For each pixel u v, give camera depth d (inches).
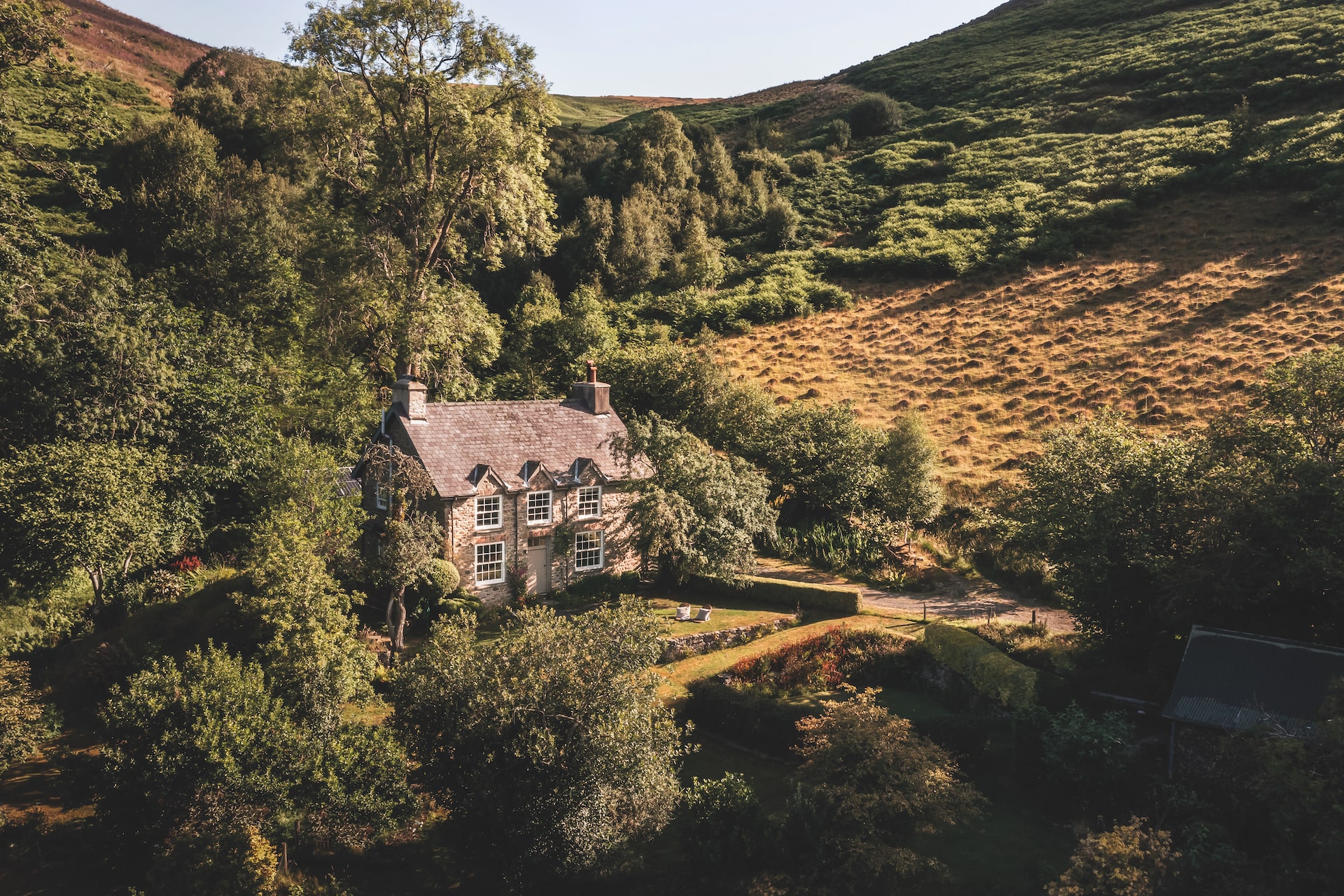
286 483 1270.9
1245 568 888.3
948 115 4234.7
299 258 2113.7
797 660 1139.3
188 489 1343.5
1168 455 1013.8
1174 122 3309.5
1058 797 820.0
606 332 2288.4
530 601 1331.2
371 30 1528.1
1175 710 803.4
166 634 1133.1
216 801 735.7
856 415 2127.2
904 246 3029.0
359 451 1604.3
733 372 2455.7
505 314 3058.6
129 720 758.5
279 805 749.3
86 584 1279.5
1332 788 615.2
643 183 3634.4
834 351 2522.1
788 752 960.9
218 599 1200.8
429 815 850.8
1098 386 2039.9
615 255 3233.3
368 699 968.9
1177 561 951.0
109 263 2025.1
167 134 2689.5
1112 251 2672.2
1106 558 971.9
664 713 837.8
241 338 1685.5
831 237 3395.7
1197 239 2566.4
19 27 1195.3
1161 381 1980.8
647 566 1450.5
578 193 3713.1
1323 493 856.3
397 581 1139.9
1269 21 3811.5
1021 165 3422.7
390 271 1656.0
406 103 1595.7
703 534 1330.0
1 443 1290.6
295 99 1595.7
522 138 1626.5
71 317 1381.6
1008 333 2406.5
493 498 1315.2
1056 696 928.9
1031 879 706.8
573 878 725.3
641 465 1448.1
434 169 1699.1
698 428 1903.3
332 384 1733.5
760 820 743.1
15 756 864.9
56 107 1268.5
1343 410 930.7
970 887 708.7
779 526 1708.9
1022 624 1184.8
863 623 1241.4
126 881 745.0
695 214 3624.5
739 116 5413.4
